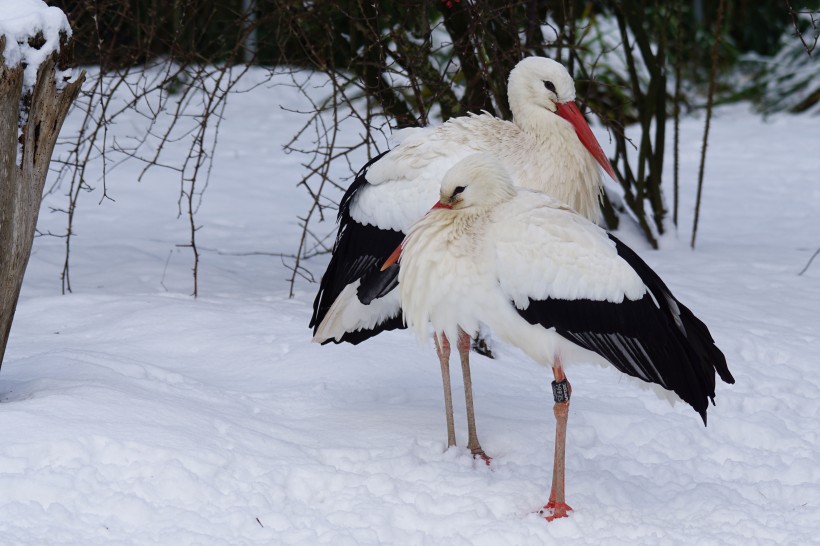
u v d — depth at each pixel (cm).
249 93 2186
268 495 562
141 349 788
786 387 785
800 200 1522
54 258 1105
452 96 1028
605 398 747
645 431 688
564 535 548
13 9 606
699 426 703
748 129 2045
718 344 859
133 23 1096
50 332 833
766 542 547
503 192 588
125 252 1144
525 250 567
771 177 1662
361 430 658
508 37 1062
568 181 736
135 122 1942
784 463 655
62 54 623
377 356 788
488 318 586
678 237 1280
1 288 619
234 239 1255
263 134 1900
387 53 1004
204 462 573
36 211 635
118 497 534
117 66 1009
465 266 577
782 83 2242
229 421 635
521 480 604
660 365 574
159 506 539
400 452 623
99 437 573
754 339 870
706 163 1759
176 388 686
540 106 743
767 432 697
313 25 1041
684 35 2259
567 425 682
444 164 706
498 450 654
